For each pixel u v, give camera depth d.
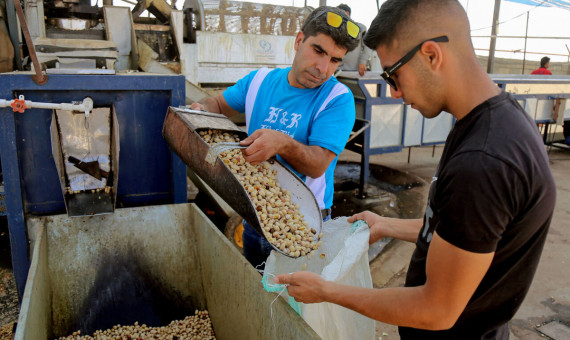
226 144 1.48
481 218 0.80
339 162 6.81
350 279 1.46
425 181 5.84
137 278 2.32
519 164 0.80
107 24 4.54
